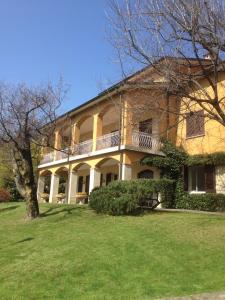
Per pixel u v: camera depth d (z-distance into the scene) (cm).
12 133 1931
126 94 1225
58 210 2059
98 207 1792
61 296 804
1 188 3494
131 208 1691
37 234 1488
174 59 1084
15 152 2041
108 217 1678
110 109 2612
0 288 877
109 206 1725
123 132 2258
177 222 1463
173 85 1088
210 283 841
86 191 3306
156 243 1163
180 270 931
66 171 3250
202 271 920
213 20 1031
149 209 1847
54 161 3181
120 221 1559
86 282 883
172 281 862
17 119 1923
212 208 2025
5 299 801
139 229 1372
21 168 1986
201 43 1033
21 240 1401
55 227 1598
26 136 1928
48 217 1881
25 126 1903
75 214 1864
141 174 2503
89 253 1101
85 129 3378
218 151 2116
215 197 2025
